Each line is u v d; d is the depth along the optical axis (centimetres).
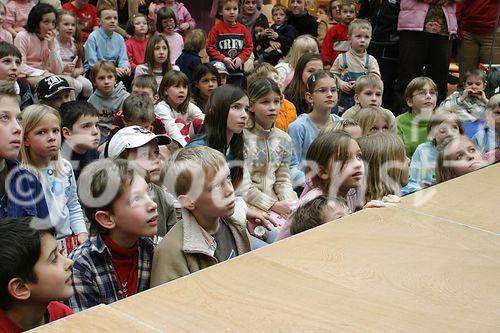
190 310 111
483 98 372
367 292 122
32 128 191
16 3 394
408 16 486
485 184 208
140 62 441
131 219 159
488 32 522
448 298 123
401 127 310
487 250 149
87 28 454
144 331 103
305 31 533
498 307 120
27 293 132
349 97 410
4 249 129
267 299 117
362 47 458
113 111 325
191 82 362
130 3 490
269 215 220
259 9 535
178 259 166
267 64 395
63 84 304
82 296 158
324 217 194
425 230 160
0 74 305
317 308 115
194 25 475
